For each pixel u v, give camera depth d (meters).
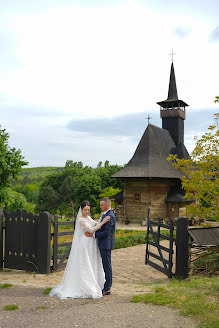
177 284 6.96
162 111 33.81
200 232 8.23
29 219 8.91
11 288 6.65
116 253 12.61
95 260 6.21
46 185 90.69
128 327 4.48
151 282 8.04
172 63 35.03
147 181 26.72
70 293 5.97
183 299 5.59
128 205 27.58
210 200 13.88
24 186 133.00
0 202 29.83
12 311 5.17
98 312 5.09
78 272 6.07
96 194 61.47
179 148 31.59
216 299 5.52
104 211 6.48
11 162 29.53
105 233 6.16
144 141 29.42
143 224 25.77
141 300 5.67
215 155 13.63
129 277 8.73
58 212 72.69
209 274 8.23
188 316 4.83
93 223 6.42
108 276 6.21
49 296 6.05
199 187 13.55
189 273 8.09
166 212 27.11
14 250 9.08
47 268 8.56
